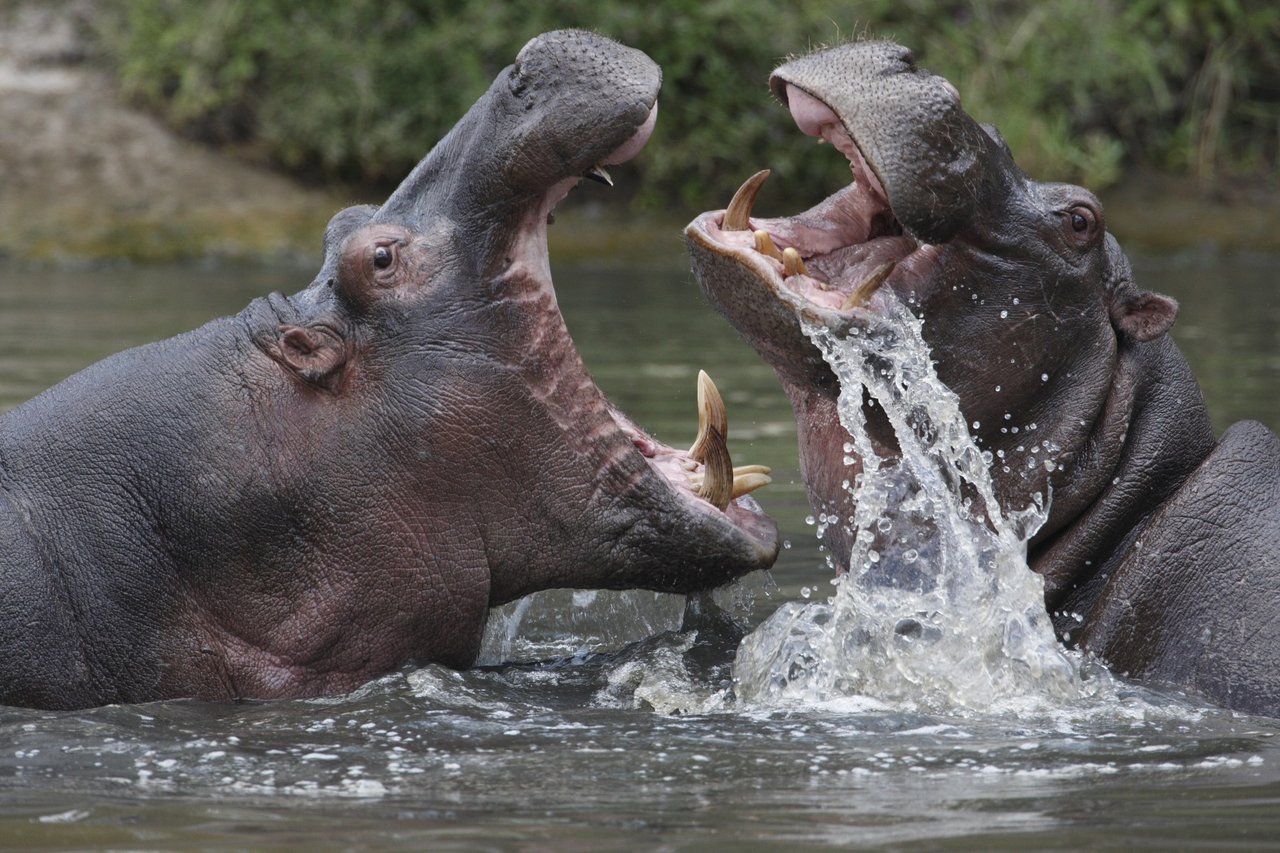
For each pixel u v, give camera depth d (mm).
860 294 10094
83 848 7340
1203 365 21188
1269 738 8930
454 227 10258
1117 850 7156
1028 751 8672
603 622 12320
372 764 8555
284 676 9992
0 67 38000
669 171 37750
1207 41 41875
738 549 10500
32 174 35031
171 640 9906
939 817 7578
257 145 37469
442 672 10227
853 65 10133
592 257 34656
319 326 10094
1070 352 10680
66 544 9891
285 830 7508
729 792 7992
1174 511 10352
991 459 10742
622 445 10383
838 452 10898
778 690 9930
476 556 10266
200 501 9906
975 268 10383
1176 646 10070
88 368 10422
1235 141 41219
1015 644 9961
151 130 36938
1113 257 10922
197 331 10359
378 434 10078
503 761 8578
